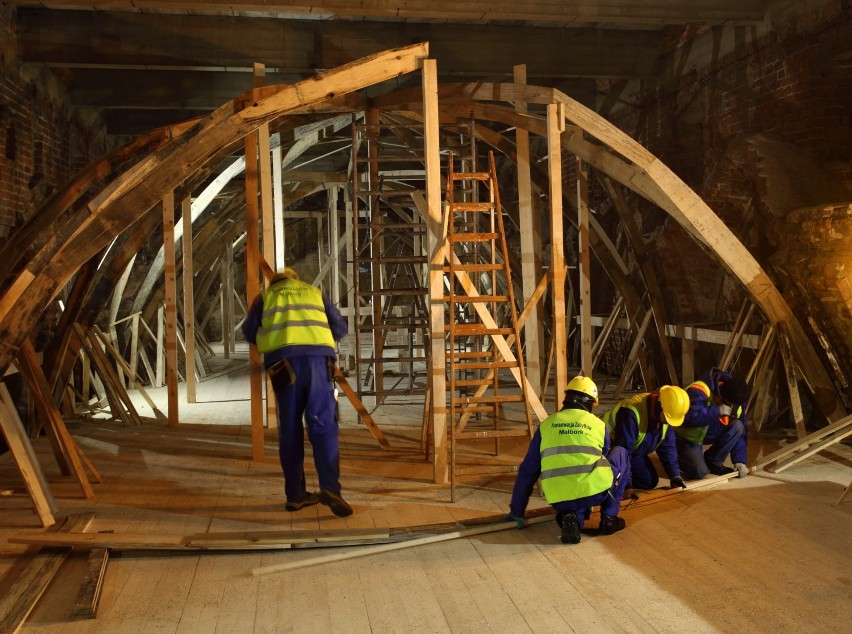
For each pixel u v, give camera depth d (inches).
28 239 228.1
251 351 211.3
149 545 137.8
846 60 248.2
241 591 122.8
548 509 156.3
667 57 331.3
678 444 179.2
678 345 308.5
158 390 351.3
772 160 254.4
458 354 183.9
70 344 268.5
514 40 317.1
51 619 113.6
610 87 378.3
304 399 161.3
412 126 265.3
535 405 183.3
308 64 301.1
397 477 190.9
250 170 210.8
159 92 343.6
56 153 325.1
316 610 115.4
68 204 230.7
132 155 236.1
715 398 180.5
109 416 285.3
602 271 383.9
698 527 147.9
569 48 324.5
